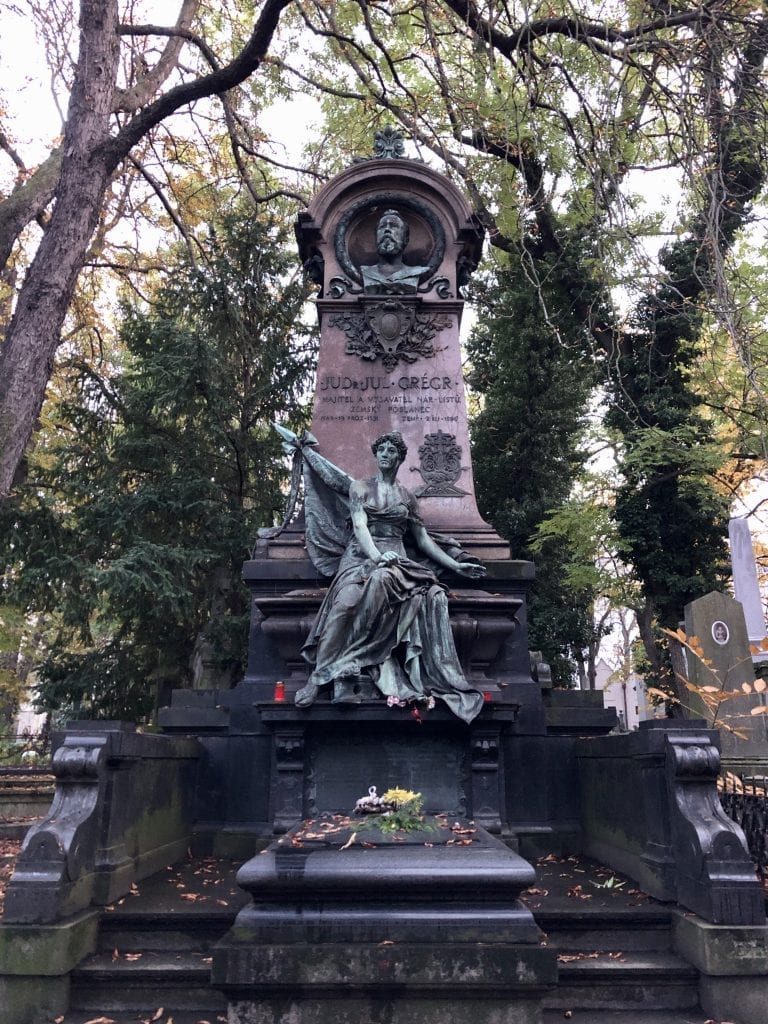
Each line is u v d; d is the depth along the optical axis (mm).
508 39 10023
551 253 16453
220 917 5086
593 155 8328
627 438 16625
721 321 7715
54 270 9602
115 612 14820
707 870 4742
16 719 29609
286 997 4117
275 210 18609
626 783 6121
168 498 14938
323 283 8875
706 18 8133
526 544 17641
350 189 8961
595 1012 4602
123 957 4895
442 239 8859
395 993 4102
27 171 15312
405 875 4309
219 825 7180
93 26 10078
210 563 15070
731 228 14648
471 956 4094
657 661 18031
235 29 14422
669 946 5047
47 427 18438
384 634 6656
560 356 17188
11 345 9438
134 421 15906
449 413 8336
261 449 16281
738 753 12195
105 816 5320
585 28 8211
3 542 14016
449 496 8070
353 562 7004
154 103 10375
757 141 8164
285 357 16672
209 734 7543
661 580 16828
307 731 6680
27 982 4566
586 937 5078
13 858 8734
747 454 16500
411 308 8633
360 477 8078
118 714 15523
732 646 13461
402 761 6672
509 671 7418
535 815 7137
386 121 15367
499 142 12117
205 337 15461
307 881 4297
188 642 15539
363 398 8359
